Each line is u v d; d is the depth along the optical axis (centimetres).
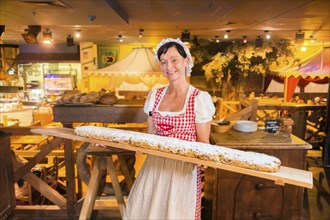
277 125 228
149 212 138
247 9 319
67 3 272
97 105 233
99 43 762
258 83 737
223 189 200
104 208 246
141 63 294
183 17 380
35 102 810
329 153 400
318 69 477
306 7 308
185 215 133
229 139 203
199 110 136
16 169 251
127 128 402
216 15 362
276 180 108
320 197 302
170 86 145
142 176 146
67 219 243
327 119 429
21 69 850
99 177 212
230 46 659
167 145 126
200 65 714
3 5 282
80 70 833
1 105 691
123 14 352
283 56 636
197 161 121
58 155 390
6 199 241
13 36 617
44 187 249
